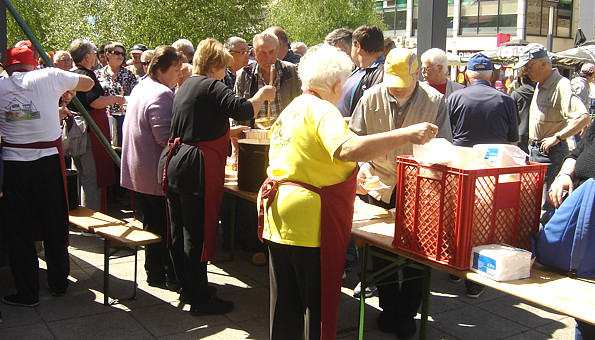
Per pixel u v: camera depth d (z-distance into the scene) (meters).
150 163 3.83
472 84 4.08
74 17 19.97
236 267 4.61
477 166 2.36
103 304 3.75
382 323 3.44
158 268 4.09
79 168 5.50
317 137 2.32
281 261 2.53
